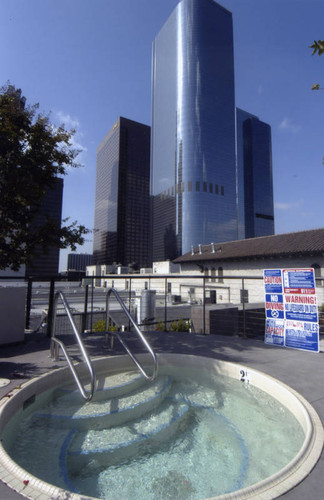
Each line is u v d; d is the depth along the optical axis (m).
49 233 6.54
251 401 3.88
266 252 26.59
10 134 5.88
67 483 2.29
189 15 121.56
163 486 2.28
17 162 5.98
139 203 153.75
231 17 132.25
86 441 2.86
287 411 3.35
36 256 6.58
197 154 115.06
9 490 1.79
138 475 2.42
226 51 126.44
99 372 4.48
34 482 1.85
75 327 3.79
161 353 5.05
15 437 2.90
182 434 3.09
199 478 2.36
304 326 5.45
